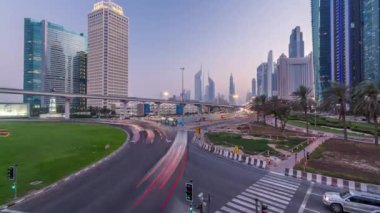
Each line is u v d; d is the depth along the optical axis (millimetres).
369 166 31969
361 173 28578
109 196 20922
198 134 55750
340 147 44938
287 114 66562
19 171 27625
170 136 59250
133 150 41938
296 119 115812
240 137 57312
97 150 40938
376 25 156250
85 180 25172
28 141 49000
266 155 38000
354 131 71938
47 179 25094
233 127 83000
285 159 35781
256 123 100750
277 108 66812
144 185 23906
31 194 21031
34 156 35406
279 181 25859
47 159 33719
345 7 175875
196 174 27984
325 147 44844
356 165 32438
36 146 43406
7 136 55969
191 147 45500
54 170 28391
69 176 26281
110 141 50906
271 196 21484
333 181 24891
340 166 31750
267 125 90938
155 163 32906
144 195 21250
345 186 24156
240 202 19953
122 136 58781
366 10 164625
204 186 23859
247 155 37969
